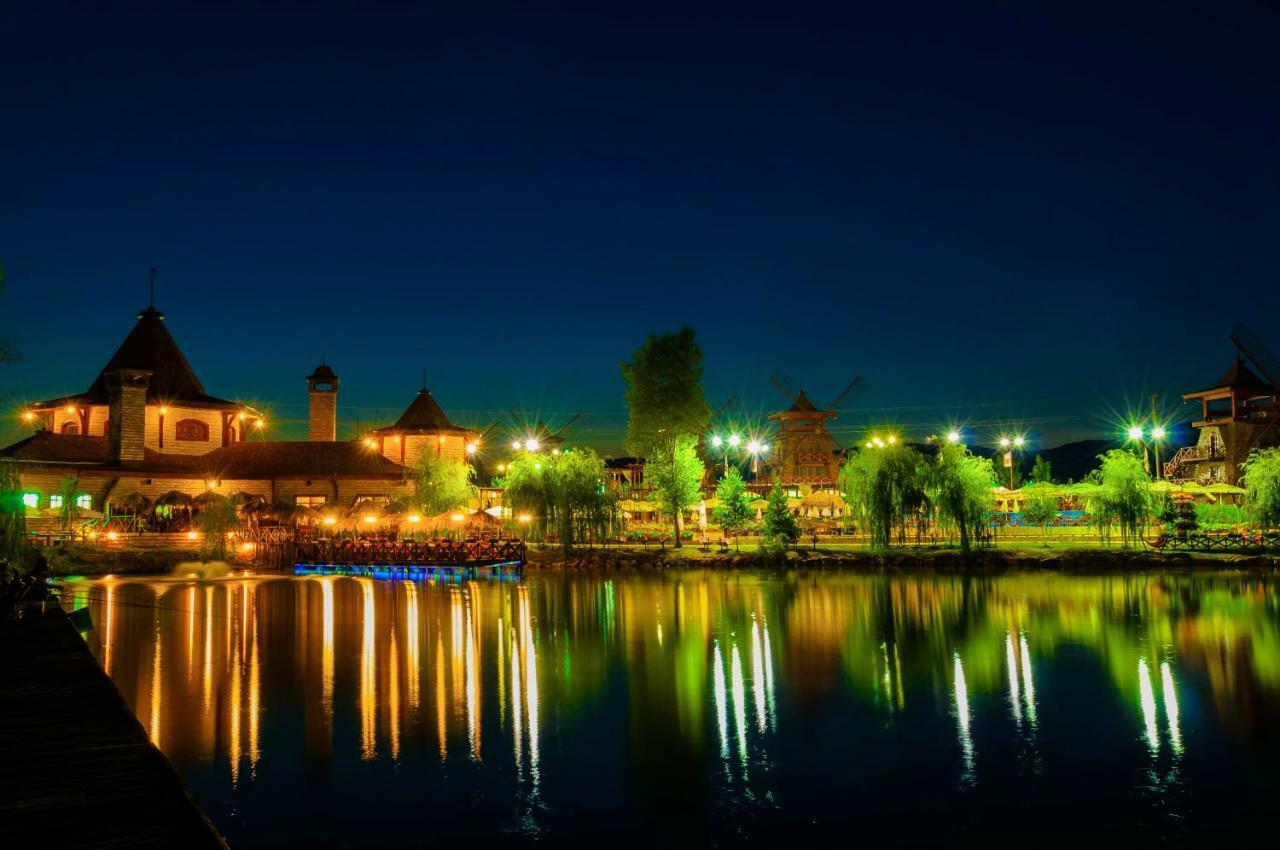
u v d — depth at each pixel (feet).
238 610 161.79
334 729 81.05
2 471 144.05
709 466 380.58
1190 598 169.27
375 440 324.80
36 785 36.70
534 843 56.80
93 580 221.05
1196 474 378.53
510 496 257.55
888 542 239.30
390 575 240.12
